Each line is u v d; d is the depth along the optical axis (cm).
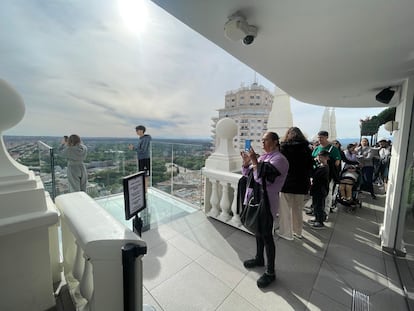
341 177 362
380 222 305
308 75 226
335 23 123
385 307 148
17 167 107
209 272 179
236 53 172
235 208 261
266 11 114
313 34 138
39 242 113
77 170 294
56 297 138
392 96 257
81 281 108
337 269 191
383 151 550
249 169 187
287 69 208
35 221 102
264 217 158
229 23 120
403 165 218
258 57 180
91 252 83
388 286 170
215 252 210
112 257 85
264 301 149
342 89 285
